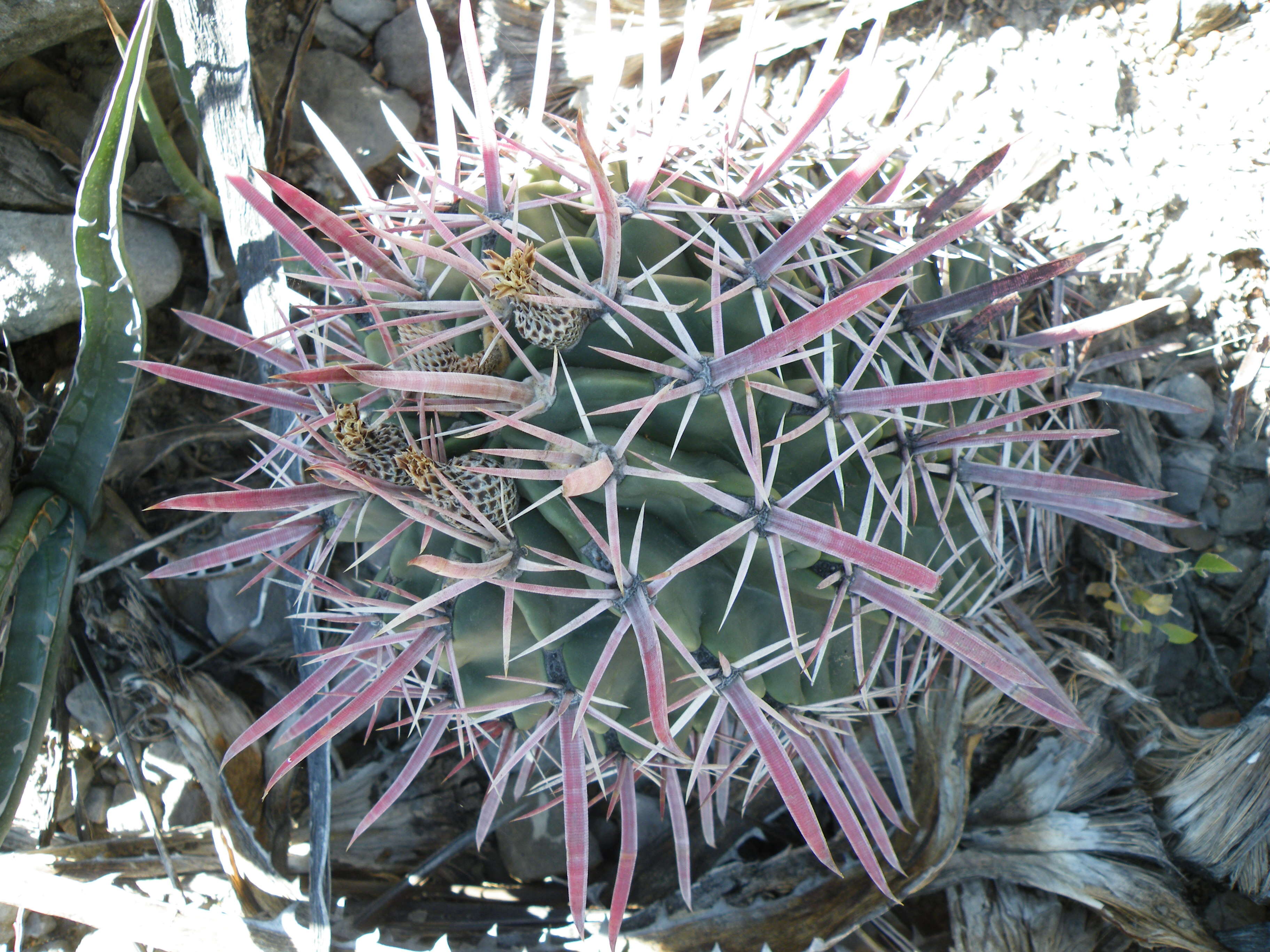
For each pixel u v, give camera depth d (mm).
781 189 439
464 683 374
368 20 643
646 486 345
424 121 647
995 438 390
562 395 341
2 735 453
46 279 531
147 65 582
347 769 582
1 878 474
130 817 557
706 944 490
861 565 330
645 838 559
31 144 552
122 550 561
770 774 357
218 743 541
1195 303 558
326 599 496
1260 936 472
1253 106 544
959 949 502
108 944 510
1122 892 487
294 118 624
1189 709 545
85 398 484
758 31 378
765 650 352
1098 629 528
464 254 366
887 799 455
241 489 357
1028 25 586
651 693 323
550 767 569
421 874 539
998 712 515
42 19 540
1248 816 482
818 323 307
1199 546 549
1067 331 421
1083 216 573
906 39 606
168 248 592
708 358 337
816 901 498
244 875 506
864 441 362
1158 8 563
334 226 343
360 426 323
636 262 374
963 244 472
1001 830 511
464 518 333
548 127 593
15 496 489
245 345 399
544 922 525
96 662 550
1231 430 528
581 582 364
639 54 611
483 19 624
